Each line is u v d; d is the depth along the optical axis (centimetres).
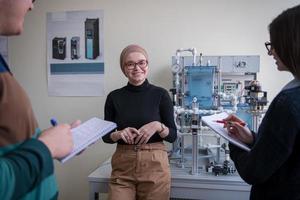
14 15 63
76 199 255
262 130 88
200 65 192
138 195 154
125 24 237
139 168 148
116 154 155
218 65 195
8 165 46
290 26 81
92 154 249
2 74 59
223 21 224
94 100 246
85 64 245
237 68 204
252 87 160
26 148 50
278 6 217
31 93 257
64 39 247
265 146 85
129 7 236
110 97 165
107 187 167
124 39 238
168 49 232
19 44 255
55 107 254
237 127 112
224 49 225
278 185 88
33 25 252
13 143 57
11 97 58
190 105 180
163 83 234
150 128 146
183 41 230
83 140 82
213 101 181
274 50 89
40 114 256
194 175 164
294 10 83
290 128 80
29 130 62
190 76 184
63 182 256
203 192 159
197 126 165
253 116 156
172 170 174
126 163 150
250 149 97
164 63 233
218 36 226
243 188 155
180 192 162
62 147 59
